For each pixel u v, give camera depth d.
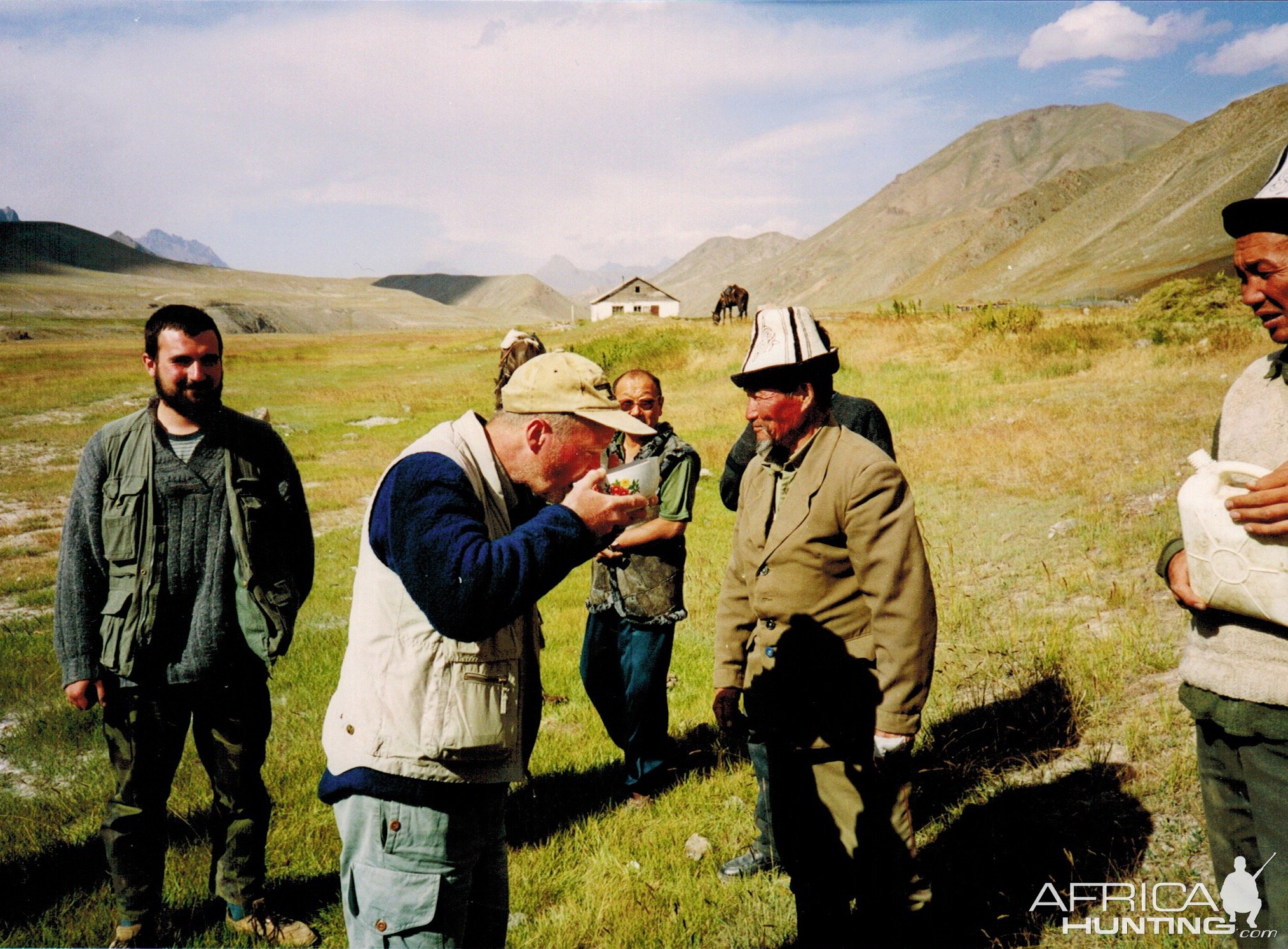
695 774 3.89
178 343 2.54
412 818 1.77
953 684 4.30
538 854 3.31
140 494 2.57
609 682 3.68
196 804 3.79
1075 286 156.00
